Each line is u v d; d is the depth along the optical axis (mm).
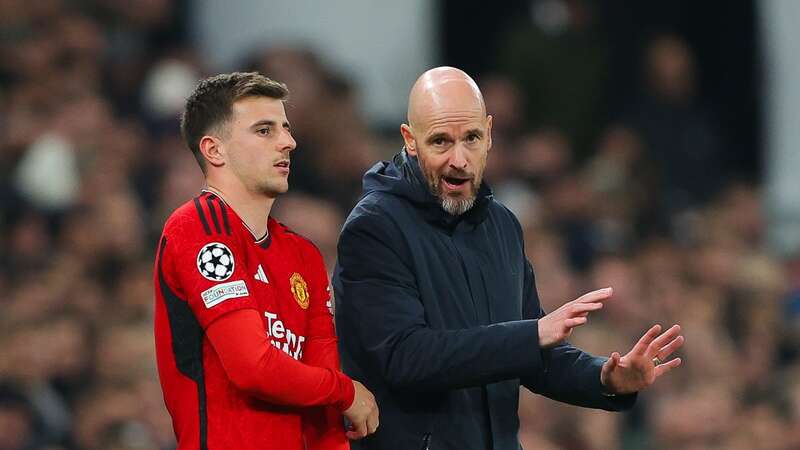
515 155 40656
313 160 36094
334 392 15547
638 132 42469
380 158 39562
